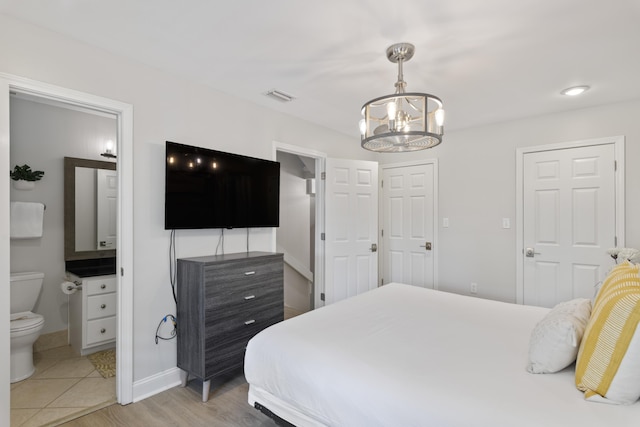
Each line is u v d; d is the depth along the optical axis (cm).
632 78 250
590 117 315
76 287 298
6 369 177
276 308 279
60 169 323
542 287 340
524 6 166
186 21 183
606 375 110
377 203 421
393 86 268
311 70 241
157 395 234
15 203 290
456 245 395
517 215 354
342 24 184
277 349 164
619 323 111
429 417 113
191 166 251
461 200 392
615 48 205
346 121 366
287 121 342
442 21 179
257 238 314
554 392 118
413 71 239
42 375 262
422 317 200
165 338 244
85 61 206
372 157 458
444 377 129
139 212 231
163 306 244
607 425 99
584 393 116
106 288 305
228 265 242
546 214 338
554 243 334
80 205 333
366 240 410
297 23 183
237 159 285
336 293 388
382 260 457
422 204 423
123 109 223
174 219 240
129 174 225
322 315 204
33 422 202
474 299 242
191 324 236
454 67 232
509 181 359
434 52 211
